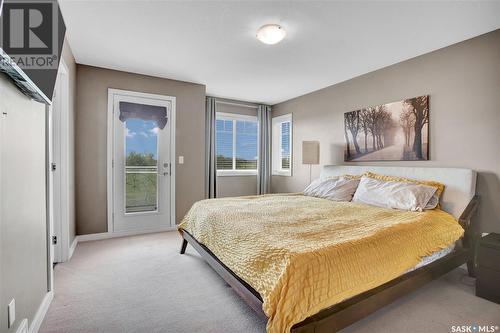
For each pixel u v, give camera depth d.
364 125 3.59
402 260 1.69
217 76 3.78
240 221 2.06
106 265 2.63
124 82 3.63
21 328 1.38
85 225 3.45
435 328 1.66
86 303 1.91
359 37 2.55
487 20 2.22
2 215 1.21
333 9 2.09
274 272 1.34
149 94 3.79
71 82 3.01
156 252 3.02
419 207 2.39
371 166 3.41
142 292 2.09
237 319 1.74
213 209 2.47
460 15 2.15
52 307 1.85
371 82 3.52
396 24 2.30
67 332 1.59
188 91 4.08
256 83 4.07
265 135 5.38
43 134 1.81
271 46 2.78
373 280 1.51
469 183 2.44
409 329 1.65
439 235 2.02
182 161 4.07
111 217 3.60
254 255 1.51
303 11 2.12
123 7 2.10
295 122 4.90
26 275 1.49
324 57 3.05
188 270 2.52
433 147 2.85
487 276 2.00
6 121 1.25
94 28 2.43
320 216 2.22
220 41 2.68
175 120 3.99
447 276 2.40
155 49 2.89
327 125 4.21
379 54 2.96
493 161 2.40
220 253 1.89
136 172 3.76
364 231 1.78
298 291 1.23
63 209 2.74
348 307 1.37
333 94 4.09
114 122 3.59
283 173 5.18
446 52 2.74
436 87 2.82
